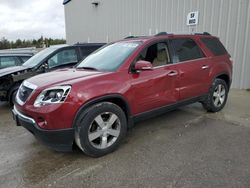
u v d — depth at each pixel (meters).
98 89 3.32
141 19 11.40
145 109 3.93
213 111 5.31
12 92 6.04
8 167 3.26
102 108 3.36
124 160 3.35
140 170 3.08
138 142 3.91
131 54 3.84
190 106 5.85
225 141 3.87
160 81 4.04
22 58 9.10
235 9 7.66
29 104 3.25
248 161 3.22
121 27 12.91
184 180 2.83
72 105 3.12
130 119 3.75
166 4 9.96
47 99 3.15
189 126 4.56
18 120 3.56
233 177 2.86
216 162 3.21
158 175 2.96
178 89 4.38
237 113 5.30
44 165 3.29
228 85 5.61
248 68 7.65
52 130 3.09
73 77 3.46
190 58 4.64
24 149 3.79
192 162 3.23
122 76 3.61
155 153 3.52
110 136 3.56
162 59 4.18
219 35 8.22
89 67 4.08
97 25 15.16
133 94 3.69
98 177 2.96
